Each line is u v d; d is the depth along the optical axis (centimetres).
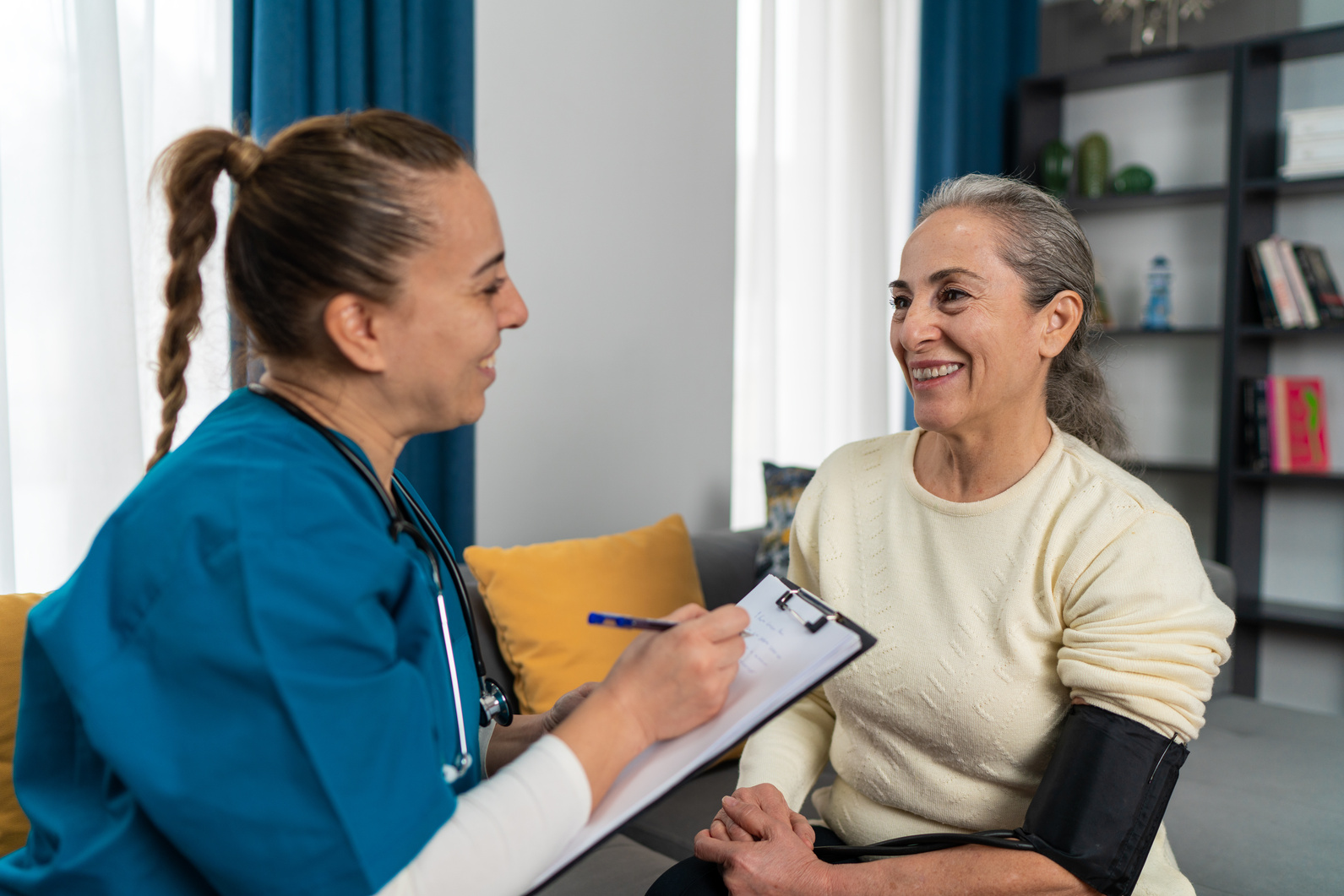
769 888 97
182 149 77
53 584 158
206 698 60
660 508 262
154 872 64
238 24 171
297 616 62
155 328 168
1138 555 99
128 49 165
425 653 73
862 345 324
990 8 357
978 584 109
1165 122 361
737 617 78
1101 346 121
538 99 227
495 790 69
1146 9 363
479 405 81
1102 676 94
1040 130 371
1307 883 139
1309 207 330
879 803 118
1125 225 369
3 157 151
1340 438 330
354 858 61
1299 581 340
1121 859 89
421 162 74
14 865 70
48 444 157
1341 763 187
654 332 257
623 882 138
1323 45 313
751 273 288
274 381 80
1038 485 108
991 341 104
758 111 285
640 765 75
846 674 117
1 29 150
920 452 122
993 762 108
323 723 61
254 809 59
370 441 80
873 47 321
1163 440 364
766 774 119
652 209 254
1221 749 194
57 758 70
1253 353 331
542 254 230
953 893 93
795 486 226
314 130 75
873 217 323
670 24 256
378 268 72
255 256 74
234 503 64
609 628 177
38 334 155
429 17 200
